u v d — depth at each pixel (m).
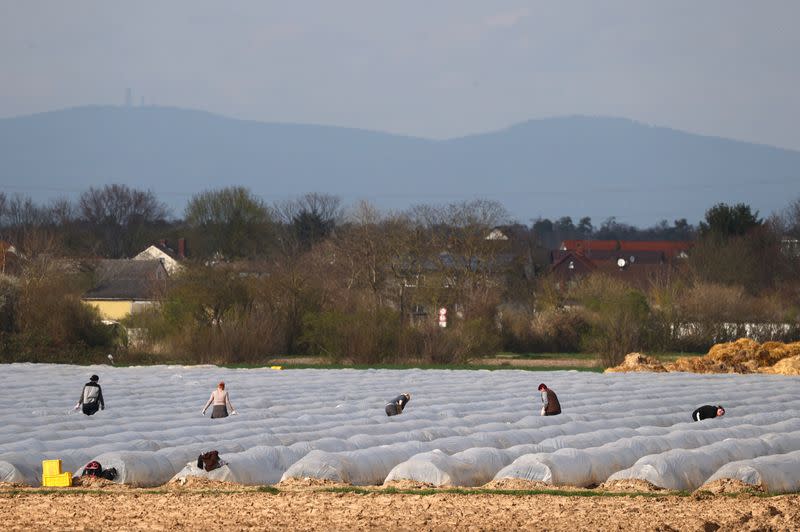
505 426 108.75
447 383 169.88
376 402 137.00
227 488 79.44
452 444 94.38
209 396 147.62
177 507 69.44
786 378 188.88
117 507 69.75
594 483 84.75
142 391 154.88
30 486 82.88
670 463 82.62
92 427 111.75
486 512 66.56
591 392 152.50
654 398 145.00
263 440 97.81
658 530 59.81
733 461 86.50
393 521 63.59
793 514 64.56
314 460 83.50
